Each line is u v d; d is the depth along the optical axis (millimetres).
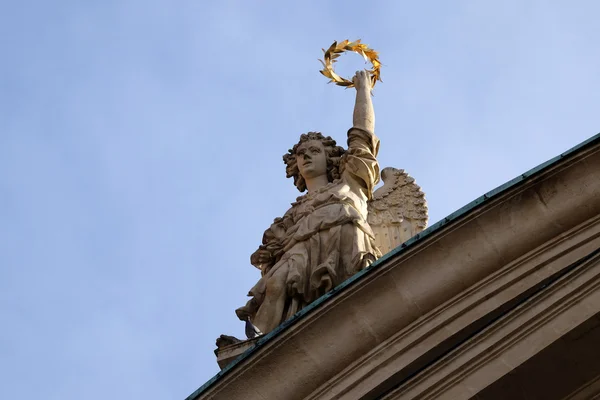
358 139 28062
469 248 21969
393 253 22031
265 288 25297
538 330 20328
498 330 20469
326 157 28328
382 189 29250
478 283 21750
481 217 22141
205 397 21875
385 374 21188
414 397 20250
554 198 22172
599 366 20391
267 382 21750
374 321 21688
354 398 21109
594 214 22062
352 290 21891
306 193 27516
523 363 20141
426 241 22062
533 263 21766
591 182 22188
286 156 29016
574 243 21828
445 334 21328
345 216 25969
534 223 22016
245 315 25438
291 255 25703
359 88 29406
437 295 21703
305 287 25047
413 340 21391
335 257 25328
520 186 22250
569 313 20344
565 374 20359
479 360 20281
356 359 21594
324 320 21844
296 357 21750
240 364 21891
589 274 20641
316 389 21562
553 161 22359
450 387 20203
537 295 20609
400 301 21734
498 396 20219
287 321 21984
